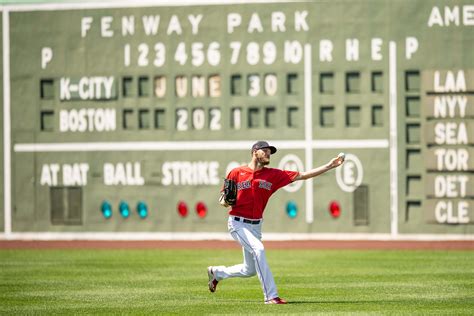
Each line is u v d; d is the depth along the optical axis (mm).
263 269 31812
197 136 57812
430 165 55781
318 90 56562
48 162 59469
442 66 55688
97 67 58844
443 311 30453
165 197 58250
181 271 44562
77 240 59188
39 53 59438
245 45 57250
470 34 55469
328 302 32906
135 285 39188
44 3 59375
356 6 56219
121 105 58594
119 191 58750
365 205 56469
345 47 56375
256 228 32156
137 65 58406
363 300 33469
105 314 30922
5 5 59719
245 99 57250
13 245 58156
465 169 55469
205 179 57750
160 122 58250
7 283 40156
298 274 42875
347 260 48969
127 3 58500
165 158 58188
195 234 58000
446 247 54531
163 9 58094
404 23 55969
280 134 56906
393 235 56188
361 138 56281
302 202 56906
